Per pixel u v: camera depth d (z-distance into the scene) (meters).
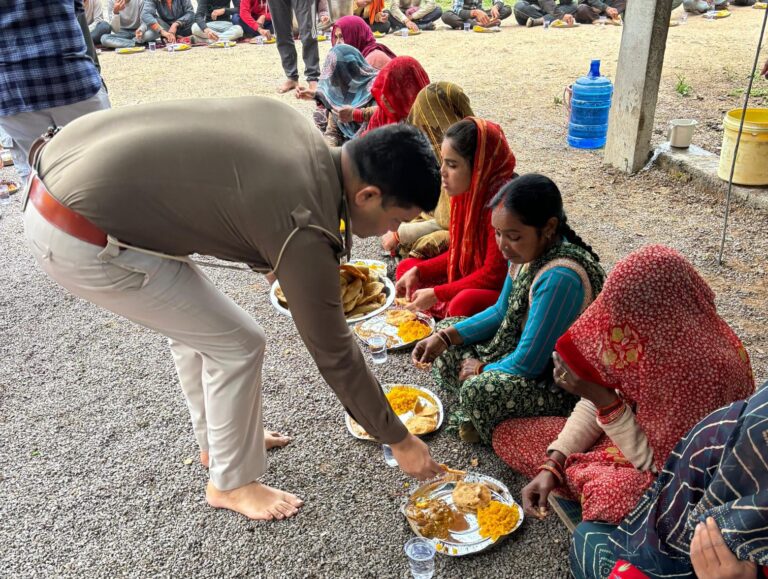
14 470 2.94
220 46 11.97
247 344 2.31
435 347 2.99
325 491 2.74
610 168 6.00
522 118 7.46
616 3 12.62
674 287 1.94
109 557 2.51
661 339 1.95
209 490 2.70
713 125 6.64
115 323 4.08
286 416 3.18
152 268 2.06
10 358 3.76
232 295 4.35
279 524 2.60
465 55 10.60
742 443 1.58
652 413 2.02
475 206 3.22
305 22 8.38
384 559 2.43
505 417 2.70
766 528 1.52
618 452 2.30
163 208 1.93
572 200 5.42
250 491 2.64
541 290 2.54
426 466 2.30
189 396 2.67
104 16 13.95
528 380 2.66
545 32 12.08
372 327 3.71
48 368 3.66
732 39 10.56
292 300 1.97
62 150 2.02
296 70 8.73
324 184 1.95
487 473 2.77
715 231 4.77
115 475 2.89
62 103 4.19
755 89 7.86
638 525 2.01
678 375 1.95
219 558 2.48
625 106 5.70
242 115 1.98
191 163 1.90
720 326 2.05
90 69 4.26
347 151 2.00
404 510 2.55
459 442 2.94
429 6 12.72
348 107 5.50
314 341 2.03
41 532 2.62
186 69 10.34
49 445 3.09
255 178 1.88
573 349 2.09
